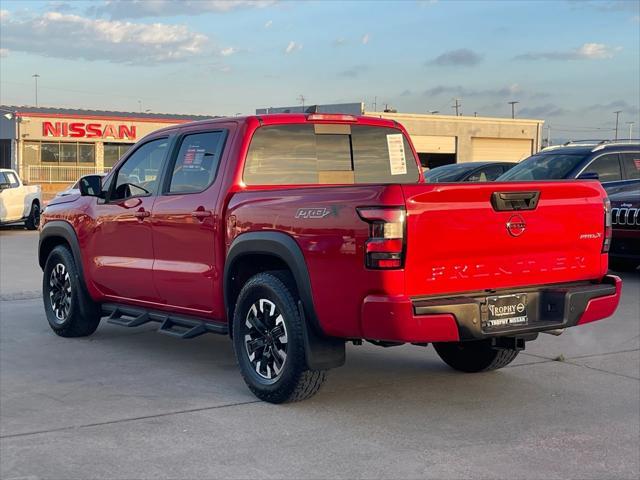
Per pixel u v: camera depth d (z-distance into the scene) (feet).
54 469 15.15
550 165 43.57
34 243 66.08
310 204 18.04
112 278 24.82
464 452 16.08
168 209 22.36
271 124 21.30
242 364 19.93
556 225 18.70
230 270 20.30
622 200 38.63
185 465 15.34
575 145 45.29
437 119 180.04
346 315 17.31
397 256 16.53
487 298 17.76
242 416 18.38
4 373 22.43
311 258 17.93
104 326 29.55
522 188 17.93
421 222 16.67
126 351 25.26
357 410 18.85
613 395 20.30
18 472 14.98
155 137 23.89
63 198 27.76
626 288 37.09
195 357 24.38
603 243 19.76
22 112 156.35
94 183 25.05
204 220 21.16
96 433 17.20
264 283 19.11
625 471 15.17
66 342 26.63
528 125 194.80
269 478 14.71
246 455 15.87
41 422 17.97
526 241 18.19
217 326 21.42
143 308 24.47
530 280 18.52
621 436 17.15
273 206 19.01
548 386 21.11
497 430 17.47
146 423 17.88
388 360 24.04
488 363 21.86
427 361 23.93
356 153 22.84
